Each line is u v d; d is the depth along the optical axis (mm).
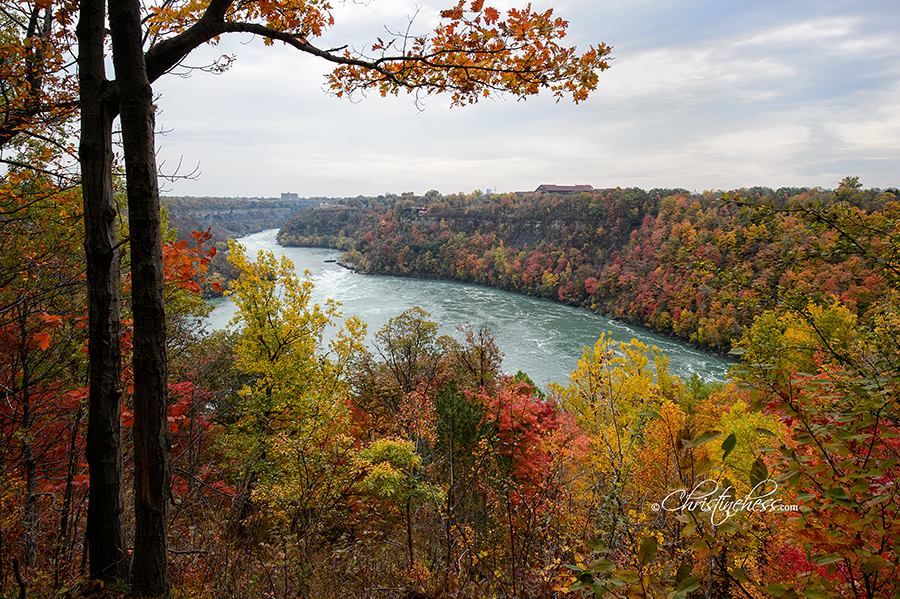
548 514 3729
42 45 3980
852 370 2246
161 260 3094
